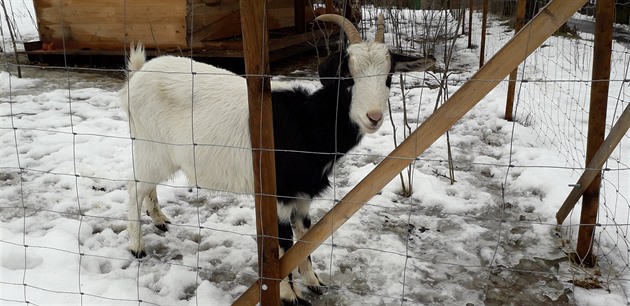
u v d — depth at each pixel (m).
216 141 3.09
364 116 2.77
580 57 9.50
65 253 3.40
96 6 8.94
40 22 9.59
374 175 2.15
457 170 5.05
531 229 3.89
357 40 2.99
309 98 2.94
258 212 2.30
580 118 6.33
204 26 8.48
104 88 8.02
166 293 3.12
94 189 4.57
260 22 1.98
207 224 4.03
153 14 8.45
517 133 5.84
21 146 5.45
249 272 3.40
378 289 3.21
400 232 3.89
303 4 9.79
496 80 1.92
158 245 3.71
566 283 3.25
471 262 3.50
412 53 7.24
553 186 4.42
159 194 4.46
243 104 3.08
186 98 3.22
